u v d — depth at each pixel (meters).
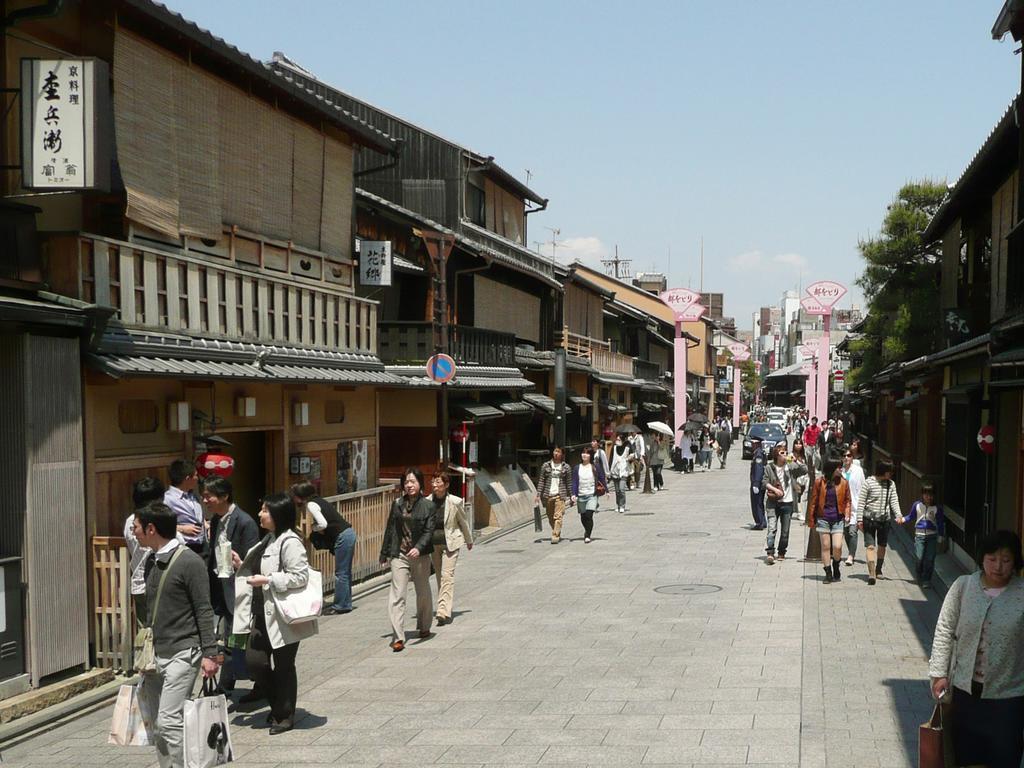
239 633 8.08
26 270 9.13
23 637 8.70
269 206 14.48
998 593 5.58
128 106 10.93
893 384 26.45
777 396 134.25
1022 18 11.61
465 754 7.38
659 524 23.91
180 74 11.99
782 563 17.23
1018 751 5.50
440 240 20.94
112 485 10.24
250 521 9.17
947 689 5.66
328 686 9.60
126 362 9.86
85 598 9.50
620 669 9.89
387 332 20.69
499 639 11.49
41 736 8.17
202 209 12.51
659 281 87.00
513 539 21.83
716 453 53.25
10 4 9.69
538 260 32.94
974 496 15.43
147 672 6.50
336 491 16.41
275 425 14.15
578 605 13.52
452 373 18.88
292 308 14.56
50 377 9.05
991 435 14.02
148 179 11.32
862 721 7.95
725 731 7.75
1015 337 12.62
